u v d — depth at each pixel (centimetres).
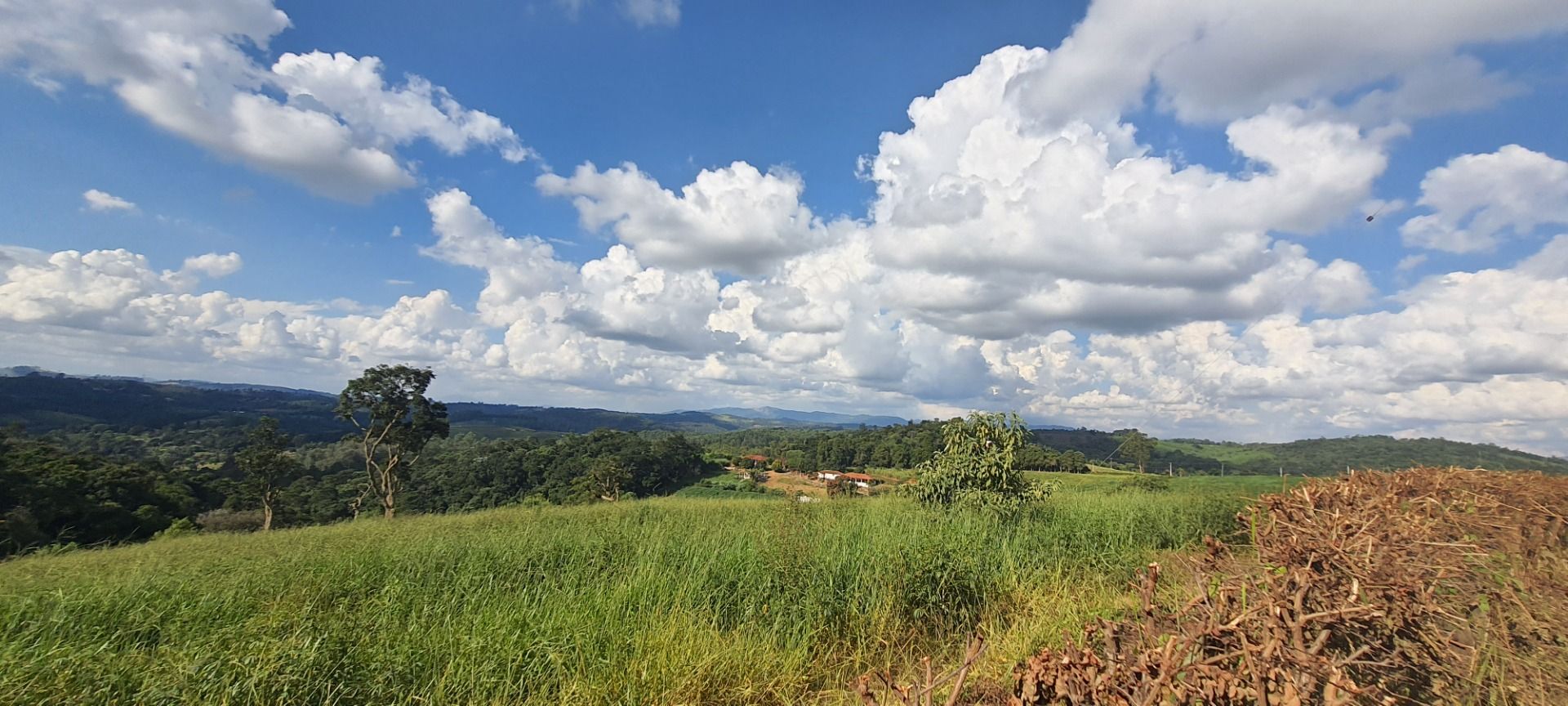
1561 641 347
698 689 479
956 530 859
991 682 477
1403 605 313
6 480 1892
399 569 746
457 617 586
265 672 421
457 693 448
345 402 3412
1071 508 1146
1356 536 396
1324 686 258
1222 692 243
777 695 494
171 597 630
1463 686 312
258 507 3322
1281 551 369
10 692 407
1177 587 472
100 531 2059
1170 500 1234
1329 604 316
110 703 403
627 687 464
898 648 590
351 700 433
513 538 904
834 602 632
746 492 3312
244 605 610
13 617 554
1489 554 427
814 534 840
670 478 3891
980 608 671
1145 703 238
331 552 888
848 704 479
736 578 670
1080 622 555
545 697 454
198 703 403
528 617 552
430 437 3800
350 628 514
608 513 1457
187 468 3422
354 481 4119
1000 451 1134
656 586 635
